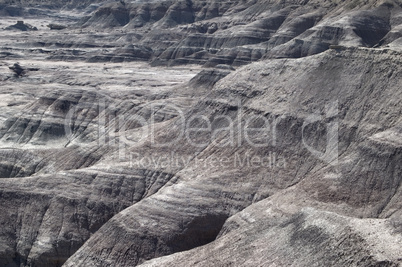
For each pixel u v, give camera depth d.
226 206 56.50
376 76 64.00
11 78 136.12
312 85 66.62
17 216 60.94
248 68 73.69
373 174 52.84
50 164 74.75
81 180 63.25
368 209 50.59
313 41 137.38
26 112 93.62
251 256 42.38
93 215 59.97
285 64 70.69
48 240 58.41
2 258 58.62
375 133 59.00
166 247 52.47
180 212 54.94
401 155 52.75
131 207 56.53
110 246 53.31
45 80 133.00
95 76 131.88
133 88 112.25
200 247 48.31
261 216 51.66
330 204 51.72
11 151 78.88
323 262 38.19
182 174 62.31
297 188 54.81
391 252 36.22
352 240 38.06
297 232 41.97
